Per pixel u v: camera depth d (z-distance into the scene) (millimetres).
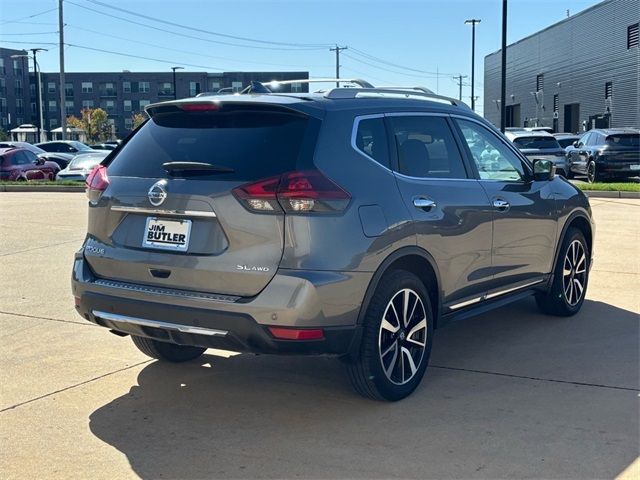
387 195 4648
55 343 6137
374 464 3955
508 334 6344
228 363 5660
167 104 4723
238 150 4402
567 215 6613
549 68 58438
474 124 5855
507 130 29578
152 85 105062
